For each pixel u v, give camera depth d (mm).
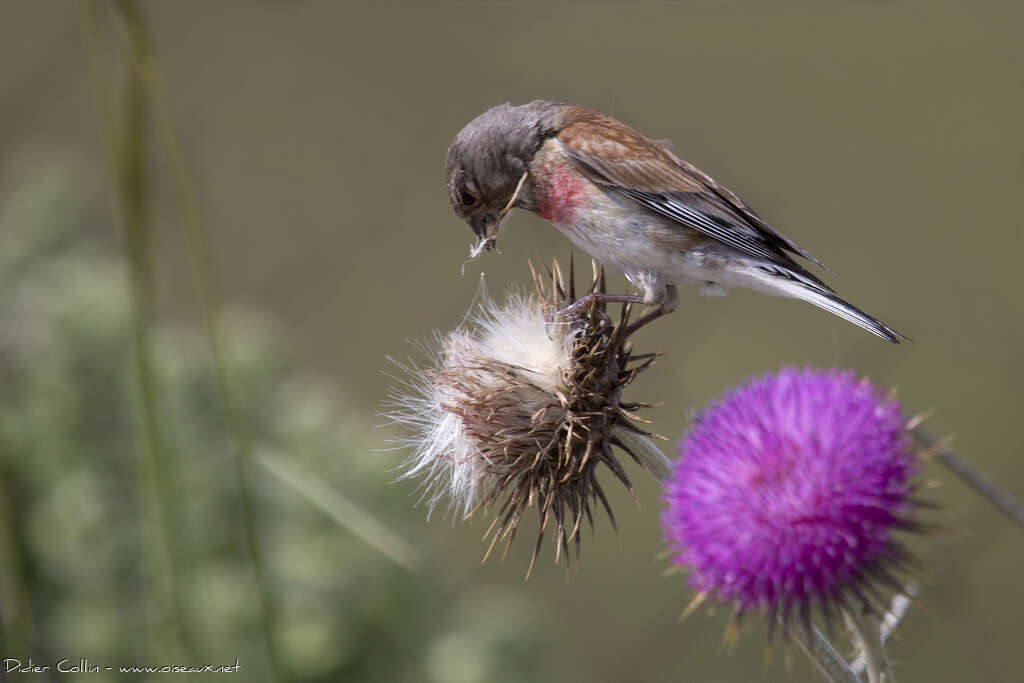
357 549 8164
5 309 8875
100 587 8023
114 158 5184
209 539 8086
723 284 7578
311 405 8789
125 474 8344
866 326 7043
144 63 5039
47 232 9516
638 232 7484
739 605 4746
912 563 4621
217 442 8438
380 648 8320
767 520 4648
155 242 5930
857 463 4625
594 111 7836
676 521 4969
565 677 9945
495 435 6039
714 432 4938
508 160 7629
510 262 12305
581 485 6066
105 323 8445
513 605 9234
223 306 12188
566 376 6059
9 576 6852
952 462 5070
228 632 7672
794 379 4953
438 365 6430
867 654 4633
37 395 8297
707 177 7570
